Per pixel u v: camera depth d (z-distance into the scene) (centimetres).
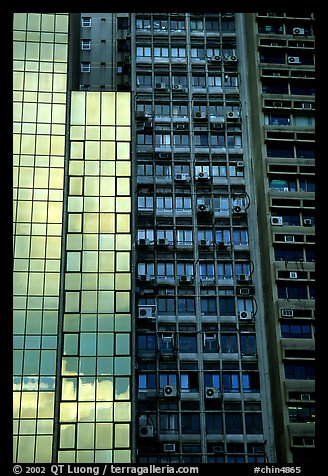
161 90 5947
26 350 4834
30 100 5559
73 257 5116
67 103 5575
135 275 5366
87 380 4772
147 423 4934
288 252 5409
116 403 4712
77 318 4938
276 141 5700
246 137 5847
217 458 4859
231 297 5350
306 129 5741
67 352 4838
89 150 5444
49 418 4666
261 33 6012
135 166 5672
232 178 5700
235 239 5519
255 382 5100
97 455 4569
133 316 4962
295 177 5638
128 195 5322
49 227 5194
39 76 5628
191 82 6000
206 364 5138
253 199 5644
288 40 5975
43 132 5475
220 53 6112
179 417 4969
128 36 6469
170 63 6044
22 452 4566
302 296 5278
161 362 5128
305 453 4788
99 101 5603
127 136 5516
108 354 4844
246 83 6056
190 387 5072
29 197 5275
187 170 5722
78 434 4622
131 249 5153
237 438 4916
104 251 5138
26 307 4953
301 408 4931
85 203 5278
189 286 5366
